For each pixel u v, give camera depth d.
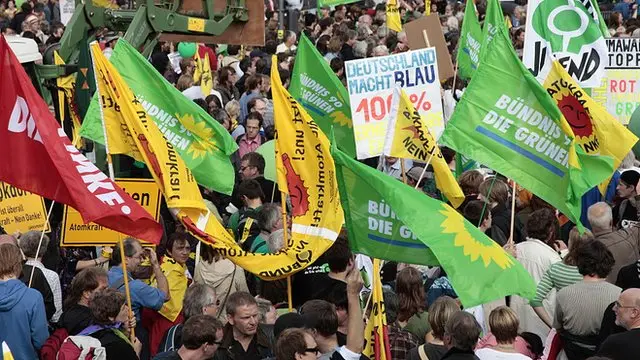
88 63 43.00
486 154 34.03
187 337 27.14
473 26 50.53
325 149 32.56
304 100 42.78
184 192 32.34
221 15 49.06
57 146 29.22
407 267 32.44
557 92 37.62
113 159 43.03
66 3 79.62
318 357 26.92
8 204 35.78
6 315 30.03
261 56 70.31
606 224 36.94
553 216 35.75
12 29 81.12
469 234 28.42
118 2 58.34
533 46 44.56
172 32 47.41
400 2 94.00
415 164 51.66
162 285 33.97
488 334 30.30
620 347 27.78
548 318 34.03
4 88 29.42
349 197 29.27
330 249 32.41
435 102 38.97
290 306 32.44
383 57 38.38
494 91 33.84
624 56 48.09
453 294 34.97
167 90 36.94
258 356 29.50
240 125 54.69
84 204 29.20
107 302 29.33
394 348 30.30
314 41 84.31
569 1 44.19
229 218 42.91
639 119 48.00
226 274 35.56
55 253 39.09
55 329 32.44
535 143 33.75
